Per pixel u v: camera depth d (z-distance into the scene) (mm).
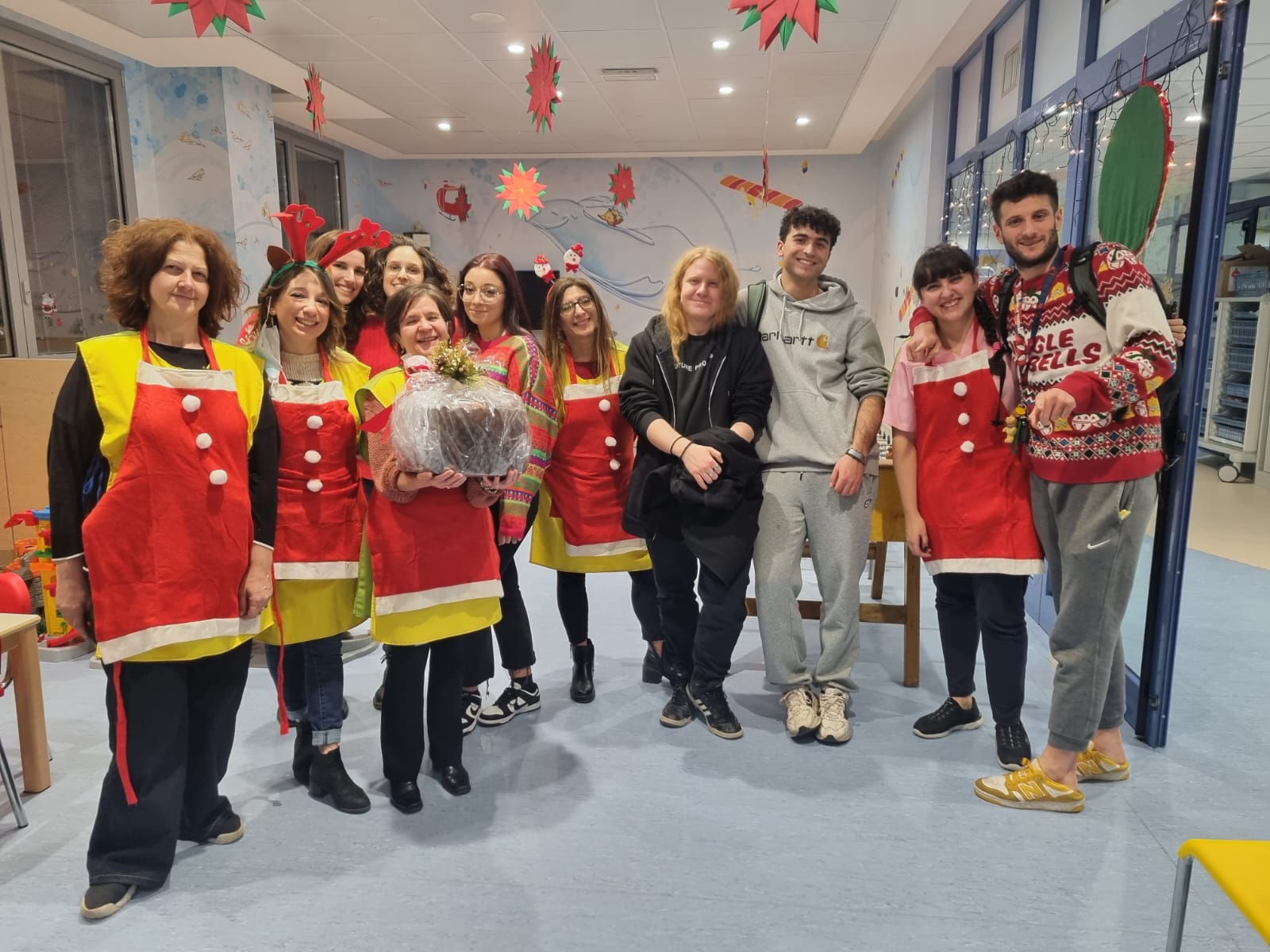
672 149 8242
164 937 1714
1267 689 2947
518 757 2463
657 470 2426
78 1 4258
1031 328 2084
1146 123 2695
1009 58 4688
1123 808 2174
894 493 2879
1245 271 7512
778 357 2508
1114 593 2027
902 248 7309
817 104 6348
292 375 2107
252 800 2238
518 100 6289
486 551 2152
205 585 1771
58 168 4902
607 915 1776
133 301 1710
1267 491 6746
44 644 3326
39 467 3855
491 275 2445
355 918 1769
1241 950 1662
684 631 2668
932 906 1800
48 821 2154
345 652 3260
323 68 5469
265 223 6059
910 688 2947
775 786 2289
